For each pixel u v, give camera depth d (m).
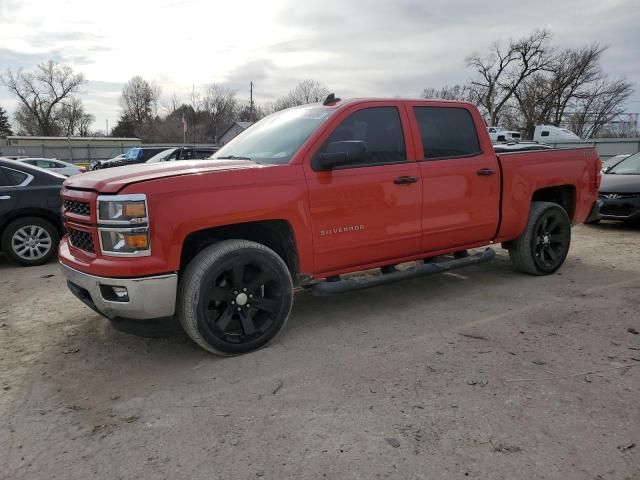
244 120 73.94
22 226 6.85
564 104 57.91
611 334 4.07
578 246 7.67
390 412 2.96
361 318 4.58
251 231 4.00
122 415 3.00
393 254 4.52
